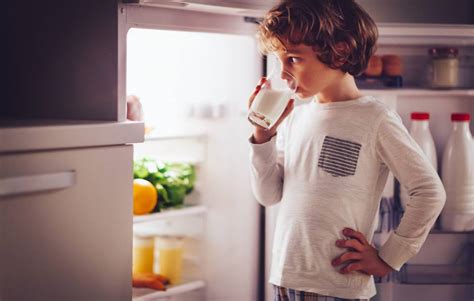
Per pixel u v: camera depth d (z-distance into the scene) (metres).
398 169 1.62
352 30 1.63
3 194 1.33
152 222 2.33
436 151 2.21
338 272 1.63
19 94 1.74
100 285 1.55
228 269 2.23
